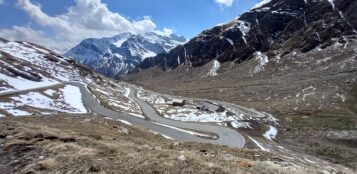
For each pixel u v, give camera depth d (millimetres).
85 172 20641
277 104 172750
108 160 22531
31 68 164875
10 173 21891
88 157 23078
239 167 21875
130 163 21750
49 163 22344
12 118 62594
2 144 27922
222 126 117938
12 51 195625
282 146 98250
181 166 21016
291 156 77500
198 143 37438
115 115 115375
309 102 163000
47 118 67938
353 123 122688
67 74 190375
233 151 33688
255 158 30859
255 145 88562
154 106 160875
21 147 26594
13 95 104000
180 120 125875
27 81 138000
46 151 25469
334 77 198500
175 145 35000
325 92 174750
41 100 109812
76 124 61562
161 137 73000
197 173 20078
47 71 179375
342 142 107188
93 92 153375
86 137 33312
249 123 128750
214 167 20938
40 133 30703
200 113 144750
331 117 133125
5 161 24125
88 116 86312
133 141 38344
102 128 60812
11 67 149750
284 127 128250
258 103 185000
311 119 134375
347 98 158250
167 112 143250
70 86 157250
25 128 33812
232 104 190875
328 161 85188
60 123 60000
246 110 166375
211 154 26656
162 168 20766
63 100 121938
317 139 110375
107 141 32688
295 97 180625
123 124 76062
